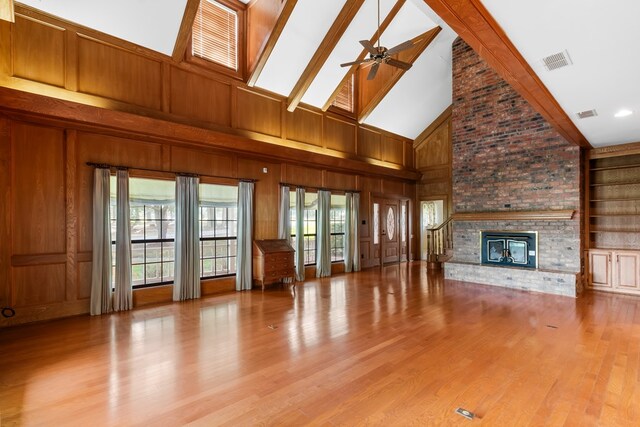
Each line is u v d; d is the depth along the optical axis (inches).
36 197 165.9
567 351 129.6
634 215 226.5
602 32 99.3
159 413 89.7
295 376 110.4
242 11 246.7
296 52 246.2
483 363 119.7
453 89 290.8
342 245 332.5
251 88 251.1
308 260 300.2
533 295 222.8
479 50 108.3
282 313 182.9
